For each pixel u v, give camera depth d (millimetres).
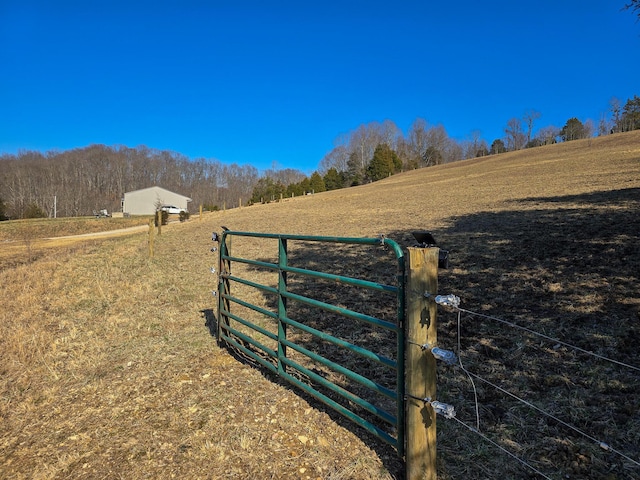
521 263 6773
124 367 4355
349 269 8148
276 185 73938
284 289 3641
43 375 4270
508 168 38375
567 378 3473
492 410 3174
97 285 8148
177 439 3059
